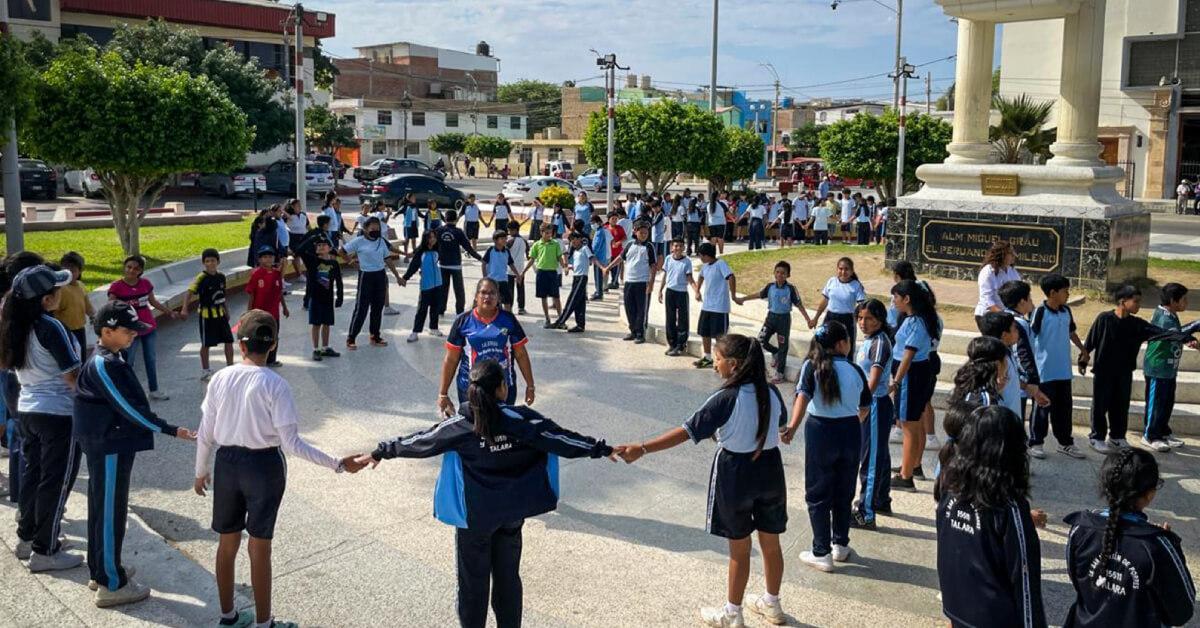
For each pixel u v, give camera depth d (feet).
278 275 38.40
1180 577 12.76
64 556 19.13
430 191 122.31
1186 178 128.77
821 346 19.95
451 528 22.18
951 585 14.16
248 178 128.57
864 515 22.57
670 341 41.47
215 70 127.54
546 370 38.58
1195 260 60.39
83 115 54.19
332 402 33.06
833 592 19.29
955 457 14.17
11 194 41.14
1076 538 13.53
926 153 123.24
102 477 17.11
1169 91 123.75
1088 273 44.29
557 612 18.15
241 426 16.07
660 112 119.85
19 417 18.80
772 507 17.51
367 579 19.43
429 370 38.11
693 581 19.69
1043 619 13.61
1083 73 45.96
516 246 51.85
